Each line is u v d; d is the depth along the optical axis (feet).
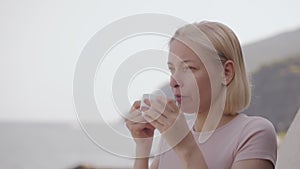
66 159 20.52
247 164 3.34
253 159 3.34
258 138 3.43
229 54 3.55
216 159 3.49
